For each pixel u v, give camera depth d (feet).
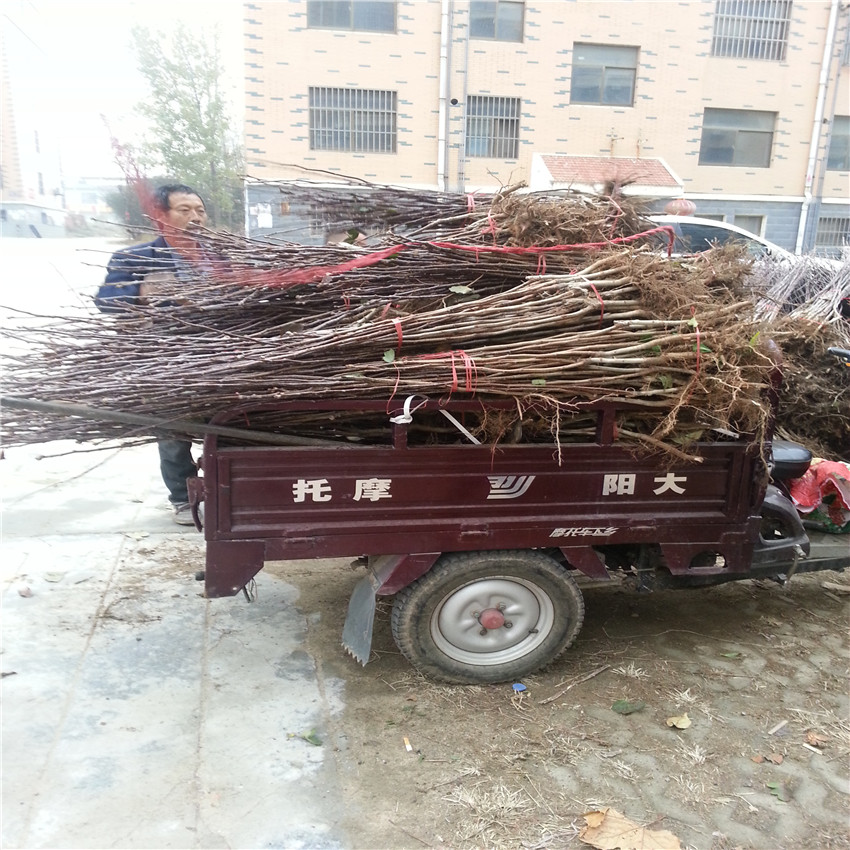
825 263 18.21
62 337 8.80
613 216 10.27
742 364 8.47
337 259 9.43
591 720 8.51
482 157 43.14
